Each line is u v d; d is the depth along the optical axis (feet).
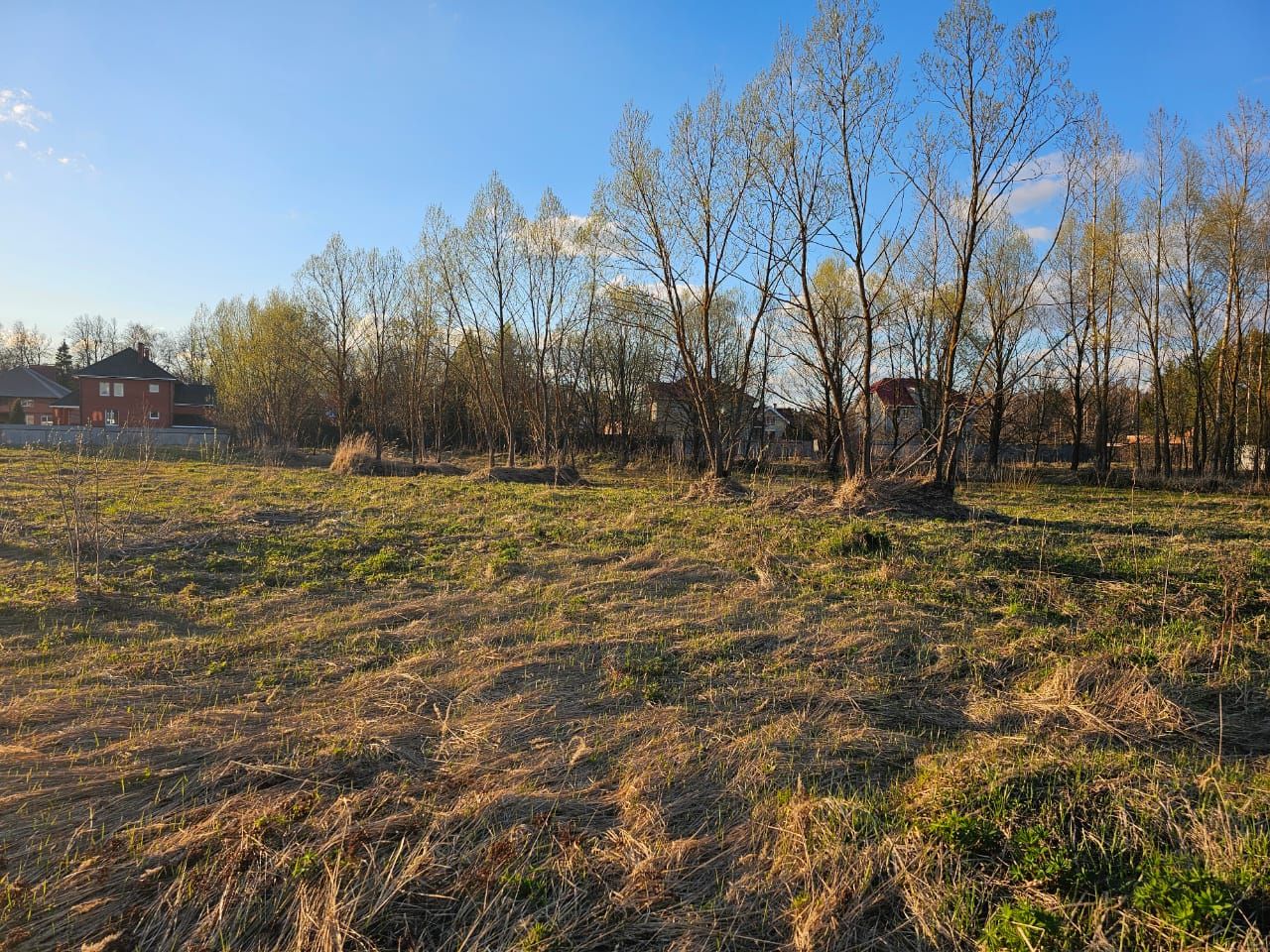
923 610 23.79
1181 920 8.71
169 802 12.08
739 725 15.33
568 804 12.17
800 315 71.77
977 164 50.39
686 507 48.42
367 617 23.12
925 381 96.94
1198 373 93.50
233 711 15.72
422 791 12.54
